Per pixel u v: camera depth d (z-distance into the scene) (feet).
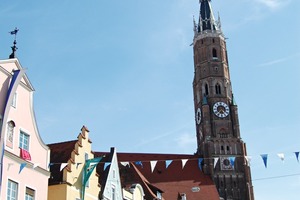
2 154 111.75
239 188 366.22
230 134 387.34
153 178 352.69
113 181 179.42
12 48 129.90
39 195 127.13
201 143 389.39
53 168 148.97
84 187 151.02
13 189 117.50
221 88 408.26
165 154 377.09
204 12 449.06
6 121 115.55
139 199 205.77
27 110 128.88
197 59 429.38
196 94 420.77
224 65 422.00
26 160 123.85
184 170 366.22
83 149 156.25
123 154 366.02
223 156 375.86
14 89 119.65
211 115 395.14
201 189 350.23
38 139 131.64
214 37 433.07
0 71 119.24
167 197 336.29
